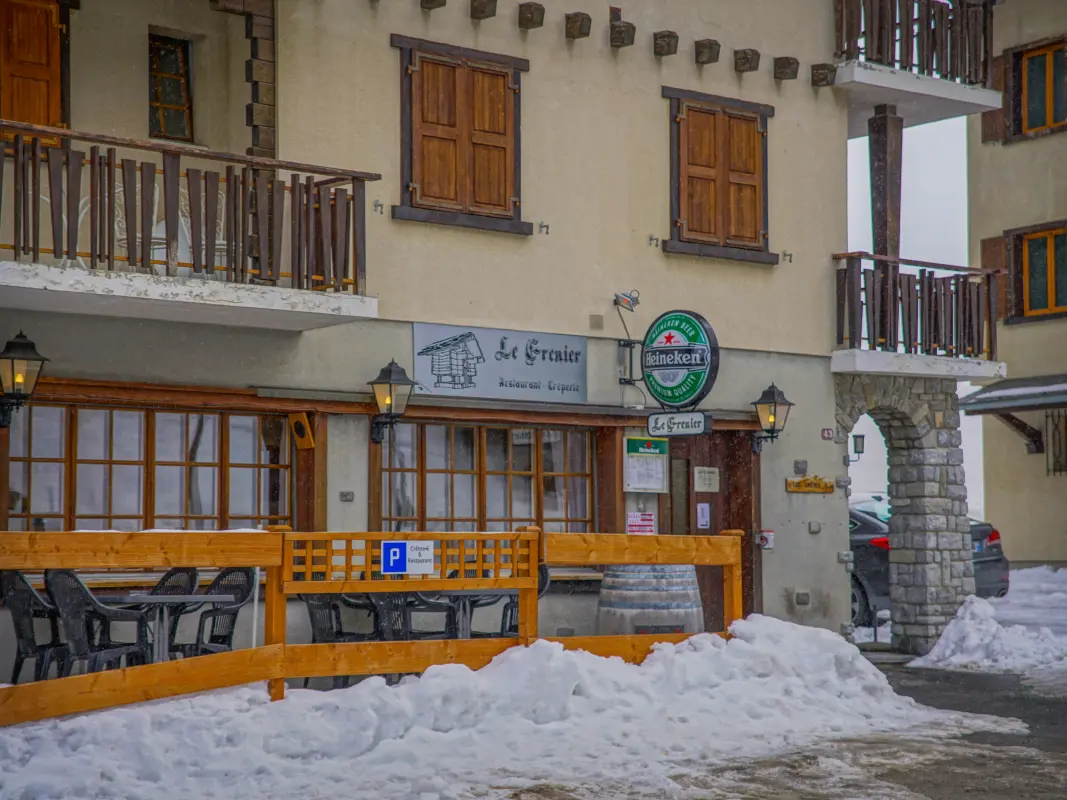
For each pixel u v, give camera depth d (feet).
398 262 40.98
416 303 41.24
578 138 44.78
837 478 49.88
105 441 37.01
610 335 45.01
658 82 46.62
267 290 35.65
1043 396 71.67
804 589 48.75
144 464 37.52
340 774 26.03
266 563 30.04
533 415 43.04
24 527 35.76
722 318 47.60
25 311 35.37
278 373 38.91
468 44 42.63
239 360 38.32
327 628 35.86
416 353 41.11
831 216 50.49
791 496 48.70
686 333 42.68
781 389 48.78
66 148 37.11
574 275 44.39
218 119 40.88
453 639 33.55
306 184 37.11
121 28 39.52
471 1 42.60
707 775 27.04
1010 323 75.41
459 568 32.48
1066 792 25.89
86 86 38.91
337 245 37.47
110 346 36.45
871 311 50.06
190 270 38.47
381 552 31.40
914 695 39.55
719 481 47.98
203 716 27.58
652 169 46.34
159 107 40.40
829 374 50.01
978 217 77.36
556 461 44.29
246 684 30.37
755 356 48.19
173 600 30.60
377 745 27.89
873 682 34.76
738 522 47.96
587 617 44.14
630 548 34.76
